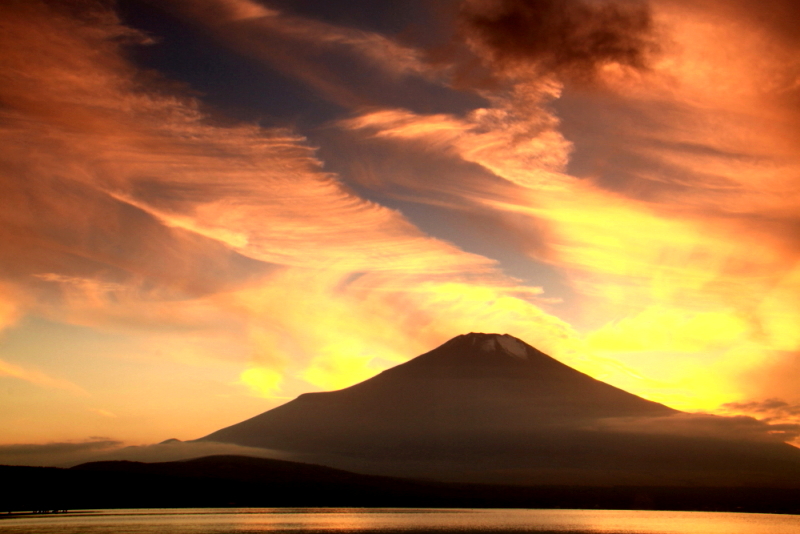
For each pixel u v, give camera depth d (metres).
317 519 147.88
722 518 172.12
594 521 155.38
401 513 173.75
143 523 134.38
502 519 157.00
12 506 168.50
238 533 112.81
